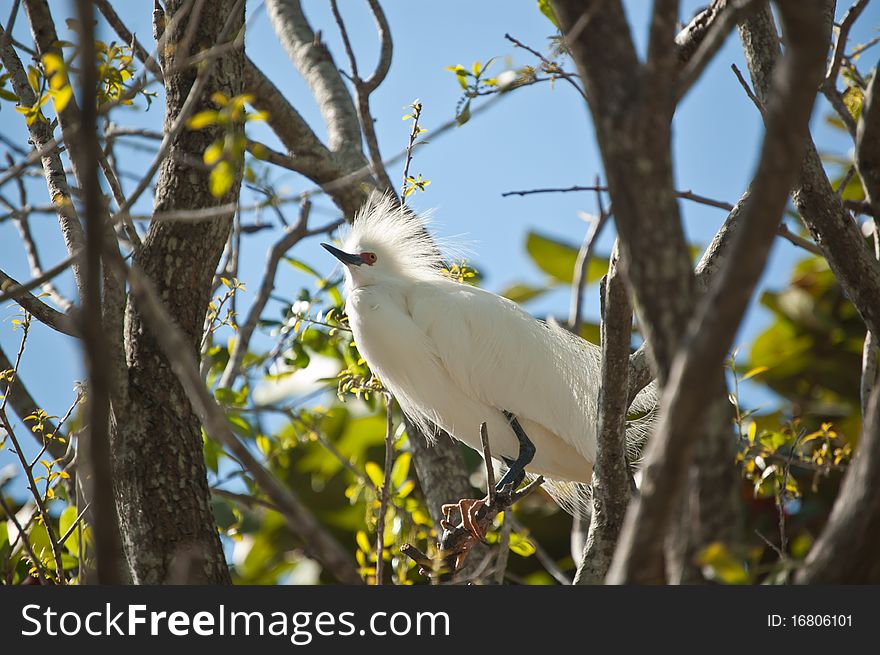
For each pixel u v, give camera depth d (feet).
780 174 10.26
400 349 33.37
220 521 33.73
